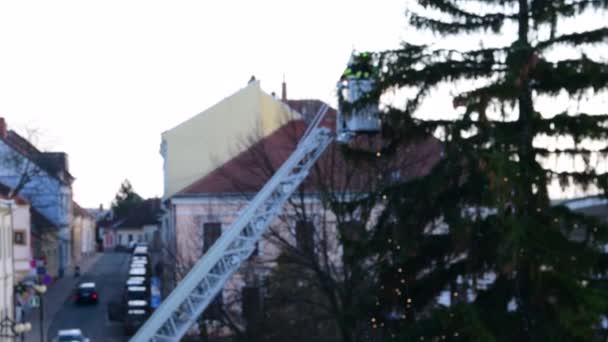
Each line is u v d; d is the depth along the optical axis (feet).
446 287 57.57
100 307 229.04
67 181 363.56
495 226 50.72
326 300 103.45
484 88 51.06
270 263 119.75
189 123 188.85
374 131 65.98
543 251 48.29
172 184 187.62
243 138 177.17
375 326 59.72
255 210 76.18
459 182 54.70
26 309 217.15
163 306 71.67
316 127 83.20
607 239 49.52
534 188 50.67
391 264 58.85
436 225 63.41
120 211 613.52
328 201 67.21
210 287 74.02
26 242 212.23
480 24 54.29
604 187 50.52
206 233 143.23
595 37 50.70
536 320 50.72
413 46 55.16
